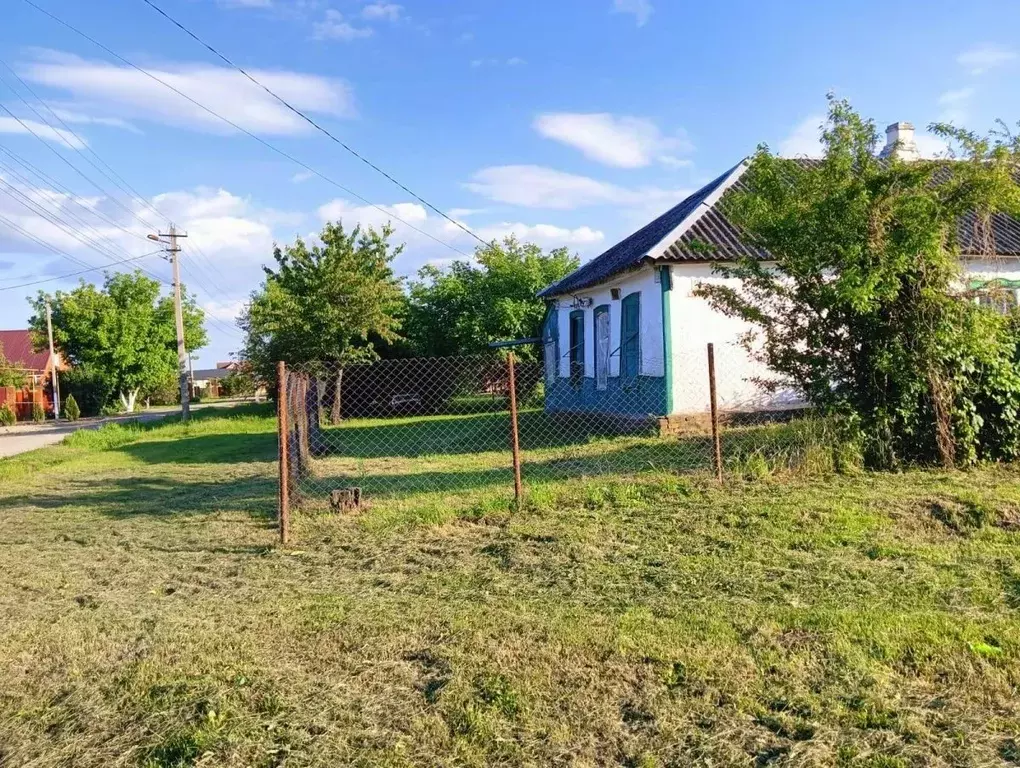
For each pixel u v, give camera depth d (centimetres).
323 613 496
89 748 342
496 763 320
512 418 760
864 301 782
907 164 810
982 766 302
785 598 490
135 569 639
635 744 329
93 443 2134
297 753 329
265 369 2912
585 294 1850
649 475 842
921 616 446
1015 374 880
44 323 5638
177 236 3083
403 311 2938
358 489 812
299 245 2461
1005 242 1449
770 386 912
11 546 755
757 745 324
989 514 655
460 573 576
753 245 905
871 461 852
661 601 494
